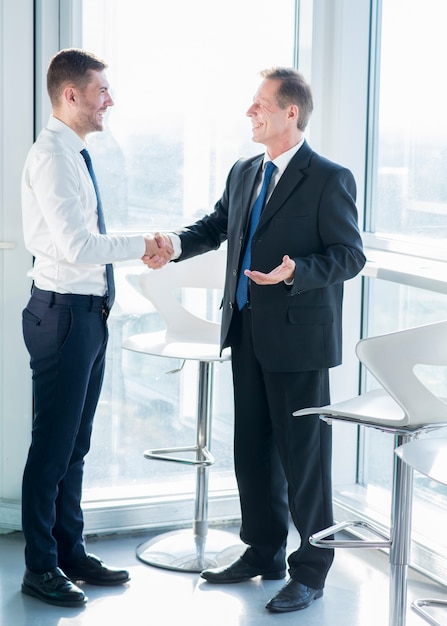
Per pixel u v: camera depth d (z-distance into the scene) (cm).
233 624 306
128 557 360
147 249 320
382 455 385
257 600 324
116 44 367
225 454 404
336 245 298
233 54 383
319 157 307
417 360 245
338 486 396
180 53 376
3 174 356
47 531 320
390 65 370
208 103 383
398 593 257
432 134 349
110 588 332
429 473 213
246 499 335
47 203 300
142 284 351
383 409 261
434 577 340
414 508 358
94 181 318
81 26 360
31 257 363
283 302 302
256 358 318
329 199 299
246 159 327
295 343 302
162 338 355
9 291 363
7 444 372
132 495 388
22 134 355
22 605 317
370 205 385
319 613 315
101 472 390
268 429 327
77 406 313
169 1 372
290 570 324
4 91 351
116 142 373
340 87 376
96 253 303
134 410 391
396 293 368
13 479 375
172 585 335
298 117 305
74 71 305
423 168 354
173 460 348
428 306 351
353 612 316
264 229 304
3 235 359
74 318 308
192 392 397
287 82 302
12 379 369
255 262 305
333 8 377
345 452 396
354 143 381
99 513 379
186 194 385
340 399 390
